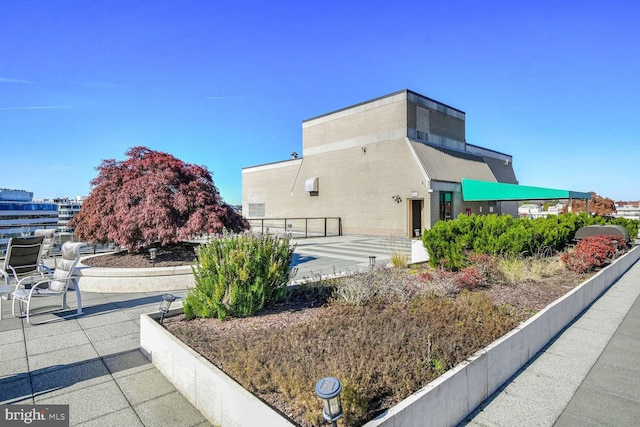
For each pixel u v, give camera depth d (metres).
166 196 8.48
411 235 19.20
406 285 5.52
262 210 29.69
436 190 18.59
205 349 3.49
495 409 3.12
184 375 3.28
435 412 2.67
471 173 22.08
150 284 7.30
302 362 3.04
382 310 4.78
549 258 8.93
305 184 24.83
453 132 23.30
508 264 7.32
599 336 4.87
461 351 3.36
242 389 2.63
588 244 9.02
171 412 3.04
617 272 9.04
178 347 3.40
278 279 5.09
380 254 13.07
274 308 5.03
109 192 8.91
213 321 4.47
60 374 3.70
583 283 6.35
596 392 3.40
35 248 6.63
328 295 5.50
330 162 23.56
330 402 2.11
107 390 3.38
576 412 3.06
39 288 6.36
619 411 3.08
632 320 5.55
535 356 4.23
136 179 8.76
